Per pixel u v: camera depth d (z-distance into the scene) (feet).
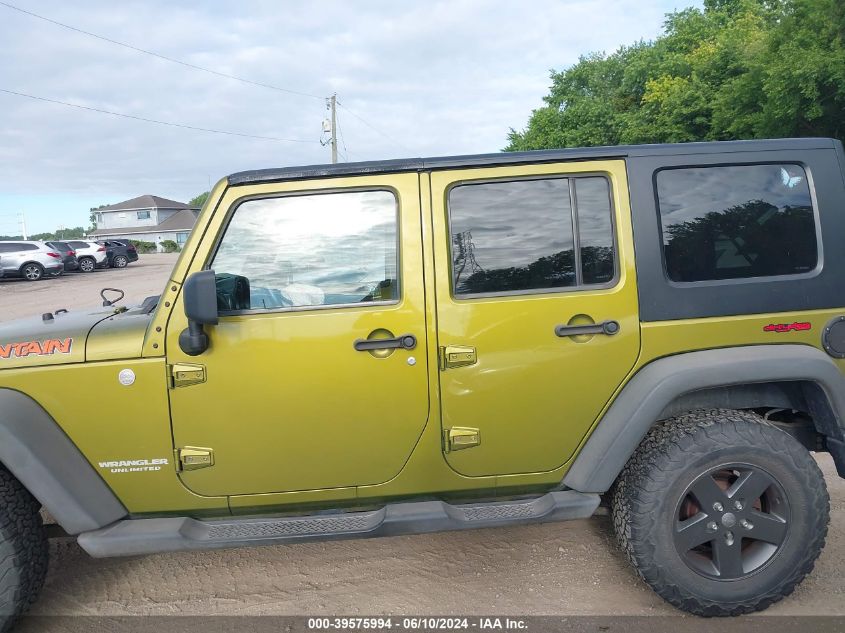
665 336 9.31
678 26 97.14
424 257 9.16
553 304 9.23
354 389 9.04
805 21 49.01
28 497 9.03
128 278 85.35
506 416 9.28
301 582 10.64
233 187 9.11
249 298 9.12
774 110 49.70
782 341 9.42
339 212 9.26
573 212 9.43
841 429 9.31
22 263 83.87
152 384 8.82
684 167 9.52
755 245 9.53
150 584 10.70
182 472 9.00
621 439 9.11
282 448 9.06
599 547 11.47
